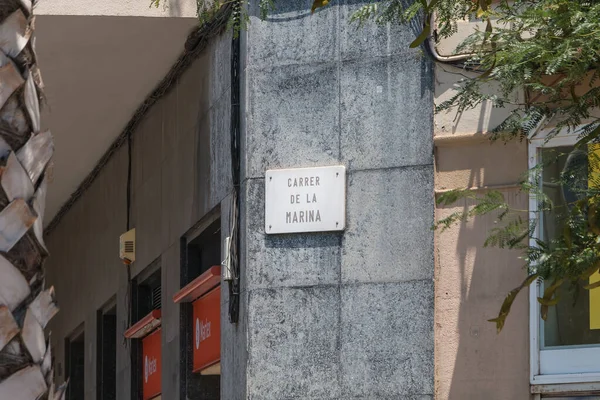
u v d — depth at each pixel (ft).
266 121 41.34
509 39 26.68
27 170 15.81
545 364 36.58
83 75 52.49
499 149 37.96
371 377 38.75
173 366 50.55
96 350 67.05
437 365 37.96
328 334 39.50
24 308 15.44
